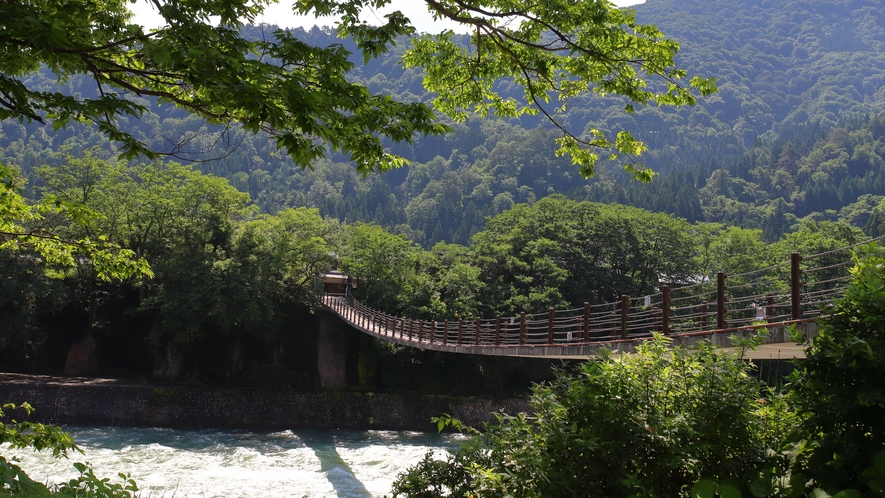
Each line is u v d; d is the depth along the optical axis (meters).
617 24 10.19
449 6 9.62
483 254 51.88
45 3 7.06
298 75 6.71
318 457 30.67
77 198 43.38
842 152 146.25
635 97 10.88
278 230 49.47
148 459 28.05
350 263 50.84
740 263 52.31
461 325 27.70
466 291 48.34
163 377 44.72
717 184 141.38
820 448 5.99
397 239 52.06
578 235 53.56
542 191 149.25
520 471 6.77
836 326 6.07
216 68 6.05
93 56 6.80
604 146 11.45
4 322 42.22
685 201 122.62
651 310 14.97
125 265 10.88
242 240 47.19
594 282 51.62
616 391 6.90
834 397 5.71
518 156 157.12
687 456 6.54
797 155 153.00
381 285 49.53
